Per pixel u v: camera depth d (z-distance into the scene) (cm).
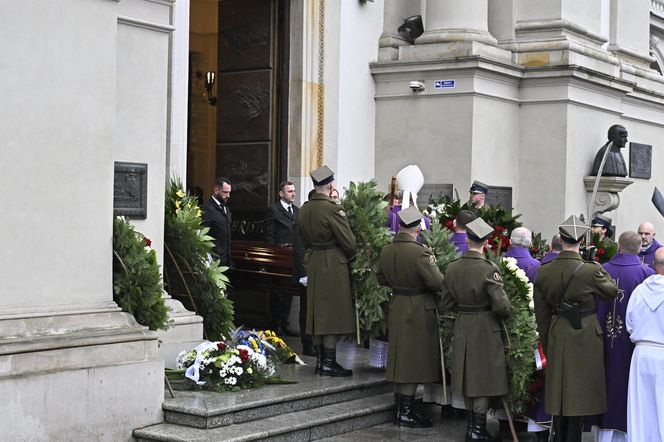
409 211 902
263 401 829
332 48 1402
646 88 1844
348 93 1442
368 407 902
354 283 965
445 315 893
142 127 903
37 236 752
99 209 793
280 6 1376
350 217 980
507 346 849
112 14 800
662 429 797
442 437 868
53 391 726
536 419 866
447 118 1445
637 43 1931
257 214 1384
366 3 1466
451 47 1437
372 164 1499
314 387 897
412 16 1517
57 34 764
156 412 796
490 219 1072
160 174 919
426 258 885
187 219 947
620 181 1588
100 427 755
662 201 1417
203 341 927
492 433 918
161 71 918
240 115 1403
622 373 845
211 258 1012
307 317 960
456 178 1437
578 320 812
